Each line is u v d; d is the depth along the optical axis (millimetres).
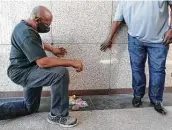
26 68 2369
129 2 2549
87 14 2838
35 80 2334
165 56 2602
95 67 3053
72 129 2369
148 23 2500
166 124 2473
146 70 3115
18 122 2490
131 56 2783
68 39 2900
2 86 2990
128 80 3158
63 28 2855
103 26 2904
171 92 3219
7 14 2738
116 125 2441
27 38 2182
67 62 2305
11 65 2375
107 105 2883
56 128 2391
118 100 3025
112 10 2857
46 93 3078
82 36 2910
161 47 2568
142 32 2561
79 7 2803
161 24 2508
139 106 2863
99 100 3014
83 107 2816
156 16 2463
